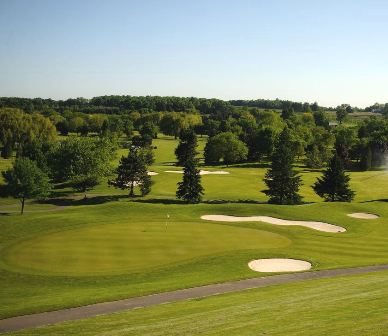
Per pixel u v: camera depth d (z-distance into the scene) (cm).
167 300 2808
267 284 3192
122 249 4028
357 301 2453
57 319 2470
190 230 4788
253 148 14612
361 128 18150
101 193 8775
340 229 5325
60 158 9481
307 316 2211
